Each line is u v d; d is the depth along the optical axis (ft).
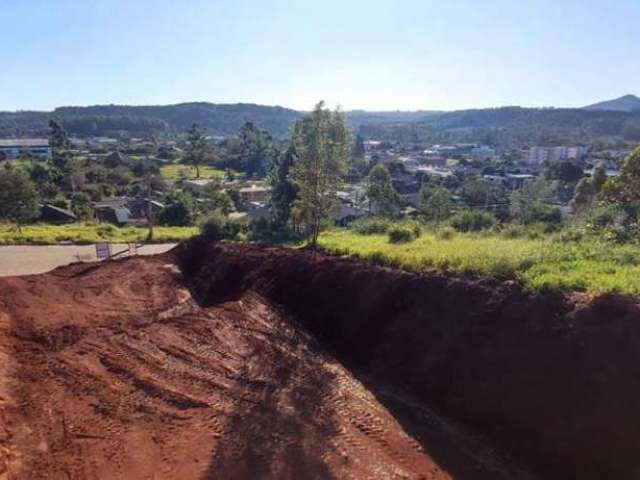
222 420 31.37
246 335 42.93
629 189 64.34
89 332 42.68
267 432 30.09
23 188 112.57
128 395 33.94
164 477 26.30
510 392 30.19
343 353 40.68
